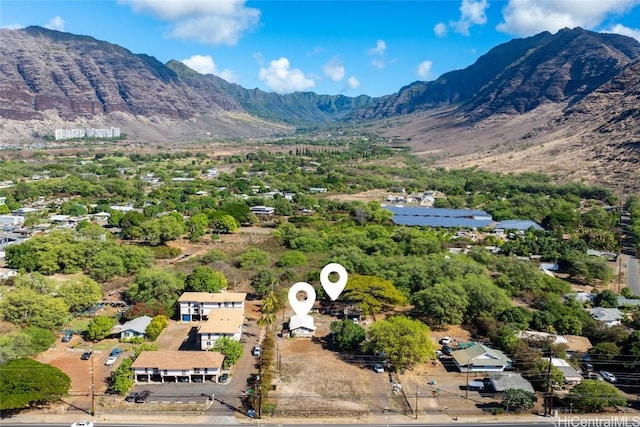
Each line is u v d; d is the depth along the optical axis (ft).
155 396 282.56
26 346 306.76
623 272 551.59
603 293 434.71
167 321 384.27
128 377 291.38
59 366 312.50
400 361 313.32
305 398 285.23
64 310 361.71
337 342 350.64
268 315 369.50
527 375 304.09
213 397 282.97
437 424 262.67
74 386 289.74
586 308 424.05
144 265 495.82
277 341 360.28
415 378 310.45
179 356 305.32
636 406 283.18
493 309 384.68
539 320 375.45
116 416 262.47
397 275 451.94
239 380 303.48
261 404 273.75
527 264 497.05
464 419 267.59
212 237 651.25
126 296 432.66
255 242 630.33
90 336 349.00
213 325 343.87
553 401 280.92
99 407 270.26
